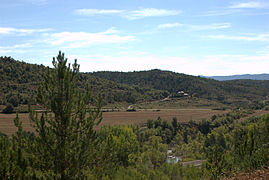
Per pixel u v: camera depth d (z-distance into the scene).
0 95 86.94
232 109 129.12
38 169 10.93
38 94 11.25
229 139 61.22
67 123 11.05
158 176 20.61
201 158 54.34
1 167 9.23
